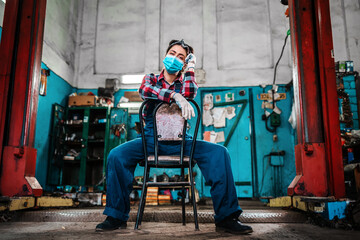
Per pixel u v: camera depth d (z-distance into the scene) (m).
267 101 6.35
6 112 2.78
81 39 7.02
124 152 1.80
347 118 5.51
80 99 6.05
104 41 7.03
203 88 6.57
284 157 6.06
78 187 5.20
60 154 5.71
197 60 6.71
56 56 5.90
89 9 7.15
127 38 7.02
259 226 2.02
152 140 1.85
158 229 1.81
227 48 6.75
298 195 2.40
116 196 1.73
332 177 2.39
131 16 7.11
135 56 6.91
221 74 6.58
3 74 2.81
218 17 6.93
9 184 2.67
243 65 6.63
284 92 6.36
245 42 6.74
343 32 6.29
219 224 1.71
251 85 6.47
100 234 1.60
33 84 2.88
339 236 1.61
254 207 3.96
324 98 2.53
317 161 2.43
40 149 5.21
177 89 1.96
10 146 2.73
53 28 5.83
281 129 6.20
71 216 2.37
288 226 2.03
